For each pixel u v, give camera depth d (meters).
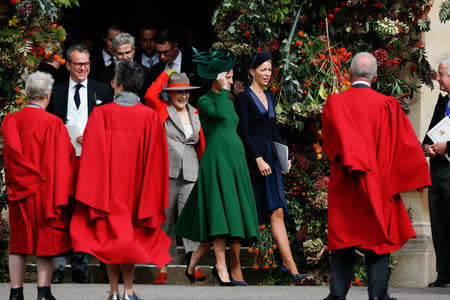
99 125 22.77
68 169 22.86
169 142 33.56
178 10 50.12
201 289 29.47
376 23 37.41
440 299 27.73
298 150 37.41
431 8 37.94
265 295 27.66
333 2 37.66
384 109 23.03
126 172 22.81
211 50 30.53
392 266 36.72
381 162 22.81
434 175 33.56
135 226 23.02
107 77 36.72
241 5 36.50
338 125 22.64
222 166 29.89
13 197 23.06
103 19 50.28
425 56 37.25
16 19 34.56
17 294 23.30
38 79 23.39
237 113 32.12
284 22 37.50
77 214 22.75
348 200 22.83
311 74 36.88
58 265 32.75
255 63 32.38
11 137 23.02
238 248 32.03
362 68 23.39
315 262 35.75
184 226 30.70
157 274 34.94
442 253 33.81
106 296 26.81
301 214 36.59
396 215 23.06
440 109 33.88
